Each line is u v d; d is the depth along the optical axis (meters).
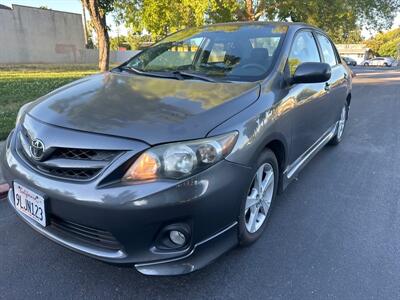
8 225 3.07
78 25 27.00
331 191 3.92
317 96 3.72
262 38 3.41
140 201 1.96
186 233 2.09
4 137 5.01
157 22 16.09
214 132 2.15
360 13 20.19
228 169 2.18
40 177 2.19
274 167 2.89
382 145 5.73
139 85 2.82
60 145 2.13
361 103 10.13
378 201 3.70
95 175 2.04
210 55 3.41
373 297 2.34
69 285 2.38
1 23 22.75
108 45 13.95
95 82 2.99
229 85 2.78
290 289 2.39
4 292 2.30
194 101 2.42
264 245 2.86
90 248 2.16
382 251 2.83
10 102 7.45
